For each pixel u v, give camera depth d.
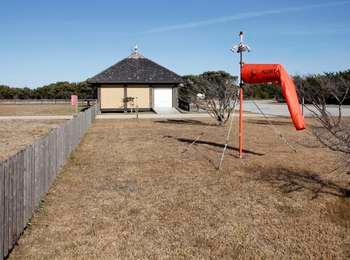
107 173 11.09
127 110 39.56
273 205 8.29
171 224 7.23
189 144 16.69
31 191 7.27
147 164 12.37
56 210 7.88
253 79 12.94
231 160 13.02
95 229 6.96
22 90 73.06
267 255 6.00
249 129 22.70
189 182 10.14
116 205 8.27
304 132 20.66
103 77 39.38
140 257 5.90
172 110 38.84
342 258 5.93
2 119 29.56
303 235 6.75
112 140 17.97
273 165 12.16
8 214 5.75
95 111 31.48
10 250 5.93
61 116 32.91
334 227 7.11
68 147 13.15
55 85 74.69
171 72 40.84
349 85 11.08
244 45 13.04
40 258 5.80
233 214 7.77
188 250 6.16
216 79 28.36
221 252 6.10
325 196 8.86
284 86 12.23
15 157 6.12
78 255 5.93
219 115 25.59
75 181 10.16
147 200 8.63
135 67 40.72
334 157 13.30
